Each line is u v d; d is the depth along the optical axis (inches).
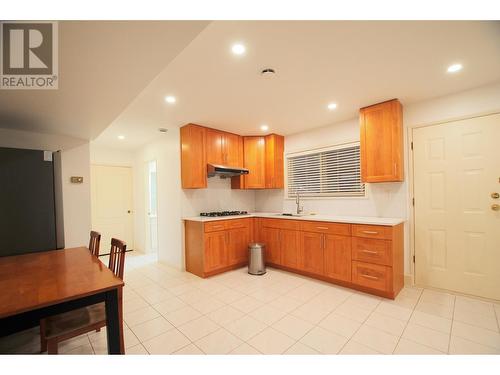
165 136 160.7
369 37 64.0
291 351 69.7
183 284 124.3
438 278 107.3
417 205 112.0
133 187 208.7
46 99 76.0
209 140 148.9
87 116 92.3
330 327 81.8
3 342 77.0
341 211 139.9
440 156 106.0
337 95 102.1
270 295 108.7
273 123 141.2
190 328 83.0
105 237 193.3
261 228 153.0
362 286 108.4
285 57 72.9
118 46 50.6
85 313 65.1
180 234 148.1
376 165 111.6
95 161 188.7
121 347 55.6
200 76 83.8
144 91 95.1
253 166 167.3
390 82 91.1
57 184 103.4
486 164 96.0
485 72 84.4
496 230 94.3
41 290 51.8
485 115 95.6
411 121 112.7
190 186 140.0
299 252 132.5
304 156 160.1
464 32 62.3
